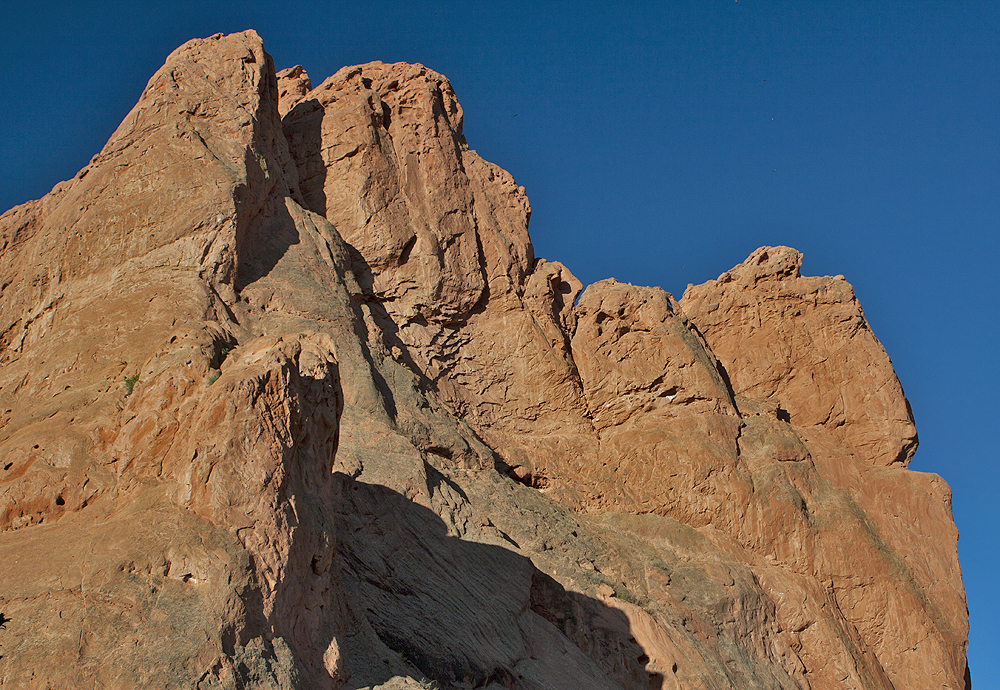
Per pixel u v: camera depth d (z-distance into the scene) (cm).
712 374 3203
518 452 2916
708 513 2934
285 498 1352
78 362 1941
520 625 2038
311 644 1345
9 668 1129
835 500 3122
